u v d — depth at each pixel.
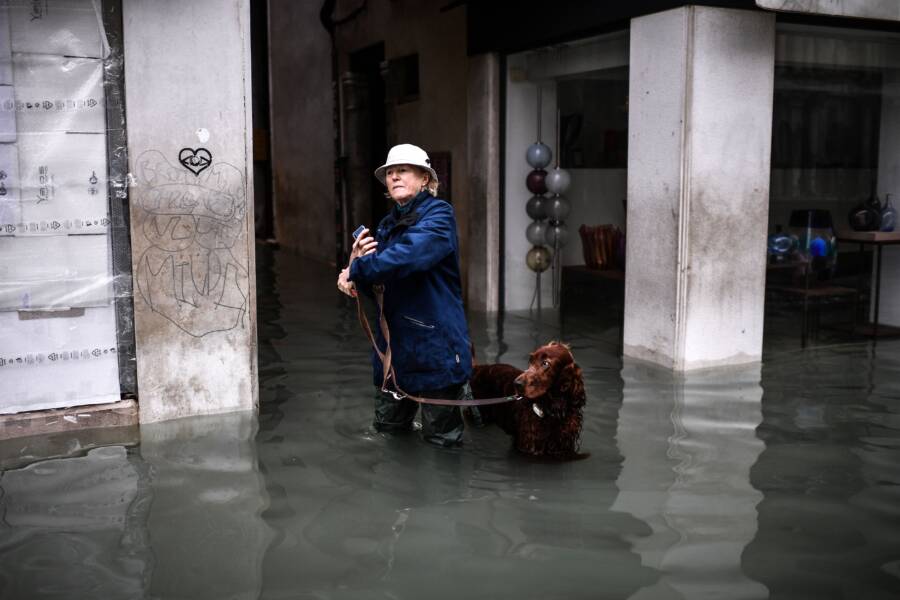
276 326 8.50
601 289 8.99
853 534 3.76
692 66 6.58
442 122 10.38
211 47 5.35
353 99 12.83
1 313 5.09
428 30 10.50
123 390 5.47
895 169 8.23
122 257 5.34
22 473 4.51
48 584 3.30
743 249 6.98
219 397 5.61
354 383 6.31
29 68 4.97
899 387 6.26
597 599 3.19
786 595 3.22
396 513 3.98
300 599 3.19
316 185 14.41
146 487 4.31
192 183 5.39
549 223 9.31
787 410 5.67
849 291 8.33
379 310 4.88
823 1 6.42
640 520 3.90
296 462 4.67
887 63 7.84
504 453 4.83
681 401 5.89
